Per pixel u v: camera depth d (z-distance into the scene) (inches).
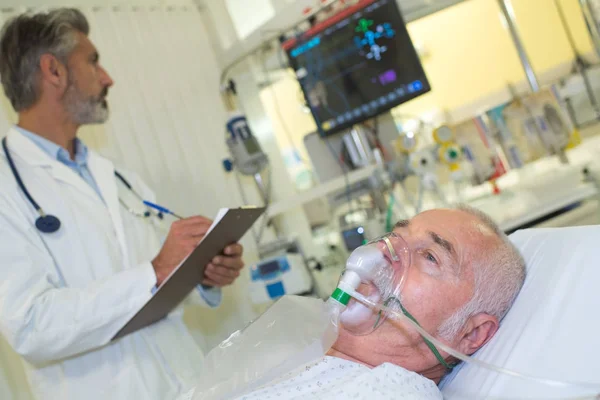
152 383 65.9
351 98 98.1
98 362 64.6
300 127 115.6
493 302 46.6
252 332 46.8
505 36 99.2
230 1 111.3
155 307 64.4
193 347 73.2
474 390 43.5
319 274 101.7
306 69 100.1
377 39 95.8
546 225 84.4
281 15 103.3
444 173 97.4
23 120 72.8
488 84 102.8
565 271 45.1
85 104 72.9
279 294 89.7
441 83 106.9
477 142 95.0
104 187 74.2
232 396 42.8
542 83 98.3
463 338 46.8
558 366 39.2
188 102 105.5
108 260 67.7
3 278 58.9
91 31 97.2
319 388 42.6
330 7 99.0
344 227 100.9
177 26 108.3
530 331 43.2
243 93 110.4
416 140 95.7
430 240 47.6
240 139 100.3
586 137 96.4
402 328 45.6
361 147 101.8
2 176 66.0
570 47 94.7
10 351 75.7
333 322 44.3
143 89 100.7
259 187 107.7
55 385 63.2
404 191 101.1
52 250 64.6
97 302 60.1
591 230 47.3
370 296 45.6
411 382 42.4
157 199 96.7
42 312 58.5
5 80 71.7
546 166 100.2
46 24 71.1
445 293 45.6
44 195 67.1
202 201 101.8
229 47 109.3
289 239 98.0
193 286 69.9
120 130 96.2
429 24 105.5
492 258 47.4
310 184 112.7
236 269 72.6
